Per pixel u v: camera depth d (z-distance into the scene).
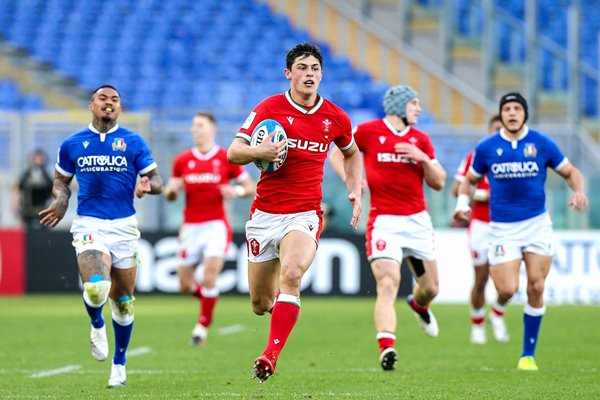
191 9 101.94
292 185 26.08
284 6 100.31
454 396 26.77
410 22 94.62
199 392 27.88
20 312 59.62
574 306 66.25
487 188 42.81
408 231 35.12
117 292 29.08
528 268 33.53
